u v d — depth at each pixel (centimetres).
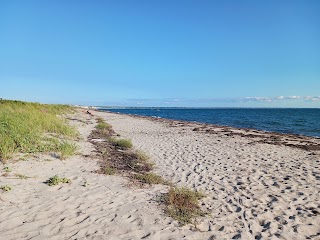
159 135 1945
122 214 557
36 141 1035
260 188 768
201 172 923
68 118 2864
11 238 439
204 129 2502
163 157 1154
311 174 929
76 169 840
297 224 552
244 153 1289
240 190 746
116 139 1531
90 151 1130
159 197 662
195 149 1366
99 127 2184
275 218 578
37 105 2942
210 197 688
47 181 702
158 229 505
